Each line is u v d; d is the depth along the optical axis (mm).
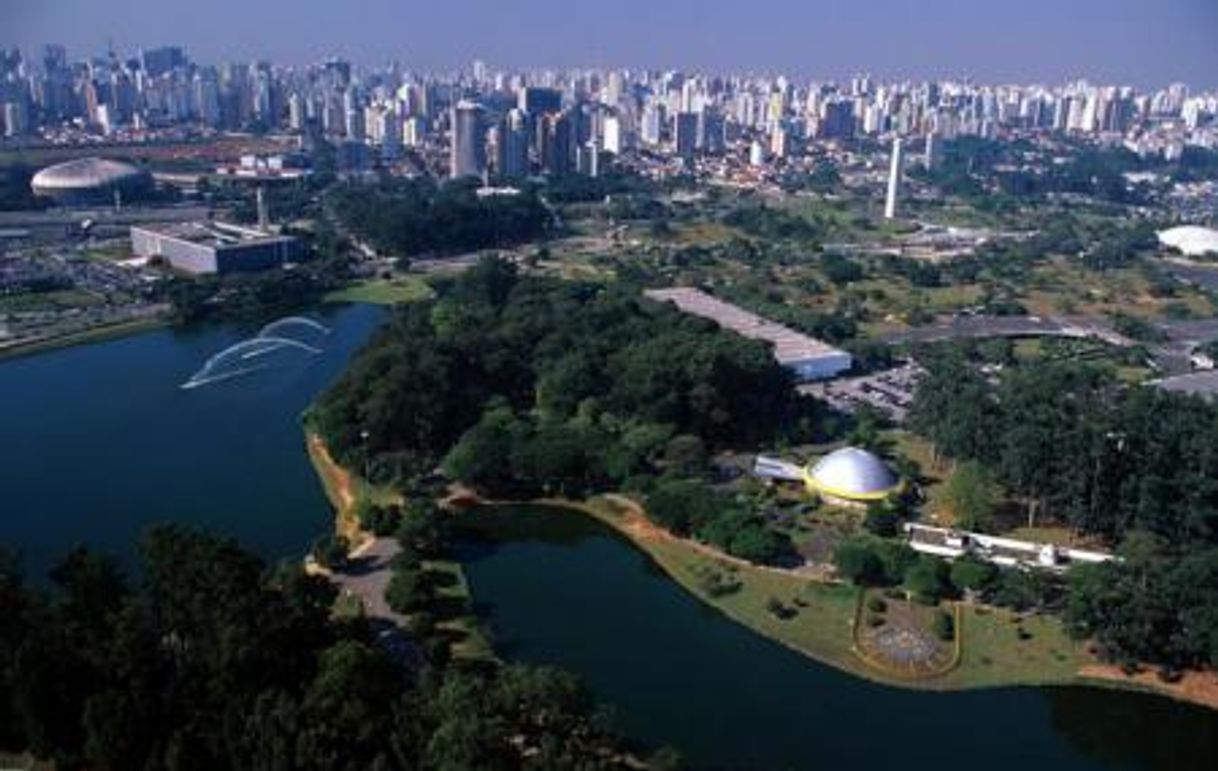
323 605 166375
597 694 169500
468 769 123812
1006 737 163500
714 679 175000
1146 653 177625
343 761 127125
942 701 171125
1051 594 195250
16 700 140250
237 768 132125
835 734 161750
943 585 197375
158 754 133000
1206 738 166500
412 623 180500
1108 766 159750
